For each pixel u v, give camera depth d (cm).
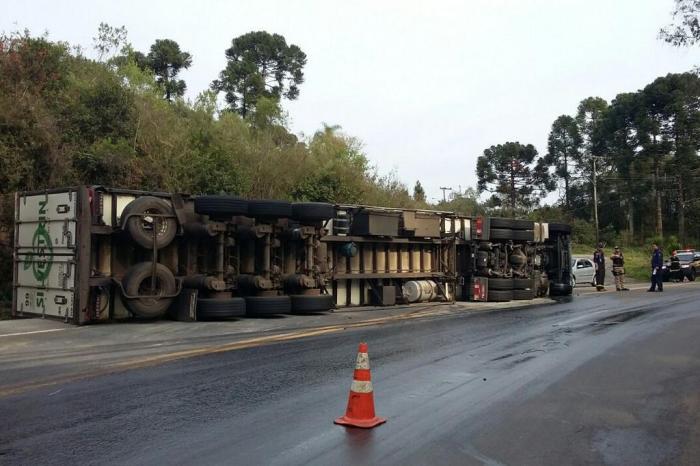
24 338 1184
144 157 2125
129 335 1233
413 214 2028
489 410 676
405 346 1109
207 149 2305
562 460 525
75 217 1370
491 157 8362
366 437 580
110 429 602
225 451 538
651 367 919
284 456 526
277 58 5488
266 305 1551
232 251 1614
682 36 1206
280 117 3161
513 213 6825
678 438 587
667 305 1912
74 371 871
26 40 2086
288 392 754
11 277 1698
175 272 1525
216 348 1075
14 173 1736
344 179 2838
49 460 514
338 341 1167
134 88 2323
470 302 2131
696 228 6900
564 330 1334
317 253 1717
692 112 6078
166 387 777
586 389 778
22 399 714
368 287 1966
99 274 1401
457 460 521
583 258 3334
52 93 2041
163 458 520
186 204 1510
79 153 1923
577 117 8225
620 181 7100
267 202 1563
